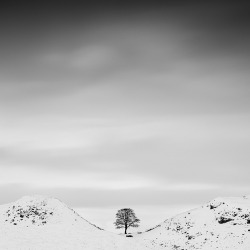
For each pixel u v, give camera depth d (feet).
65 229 277.23
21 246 237.45
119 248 244.42
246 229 300.20
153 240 322.14
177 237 319.68
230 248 273.13
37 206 324.80
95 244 246.88
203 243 293.84
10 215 307.99
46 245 240.32
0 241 248.52
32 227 282.56
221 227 316.40
